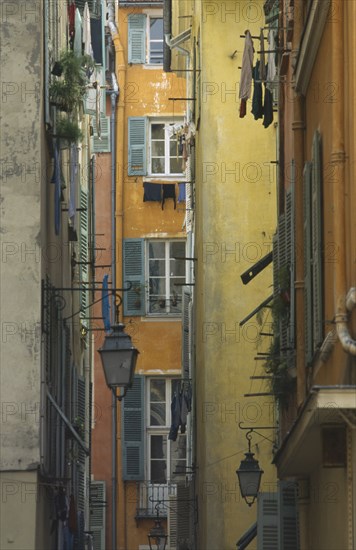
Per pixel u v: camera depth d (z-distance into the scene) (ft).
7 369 69.72
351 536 58.39
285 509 82.02
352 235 55.72
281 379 79.25
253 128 102.22
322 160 64.23
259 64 85.40
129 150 159.94
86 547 118.32
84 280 122.21
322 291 63.52
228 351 99.35
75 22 89.61
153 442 154.10
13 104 71.36
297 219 72.95
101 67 119.24
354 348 54.29
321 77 65.05
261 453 98.17
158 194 158.51
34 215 70.74
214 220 100.99
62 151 87.10
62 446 81.46
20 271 70.44
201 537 105.19
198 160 110.42
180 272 157.28
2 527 68.23
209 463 98.27
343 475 61.16
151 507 152.15
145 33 162.71
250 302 99.91
